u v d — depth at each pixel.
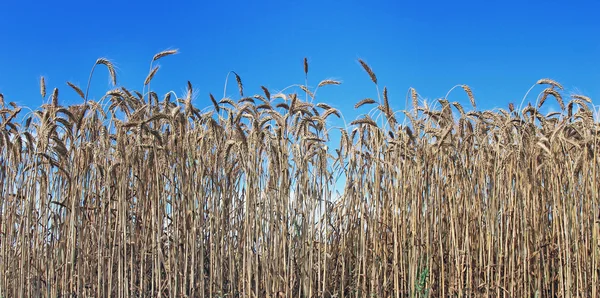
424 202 2.28
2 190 2.12
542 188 2.37
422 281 2.20
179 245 2.13
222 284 2.21
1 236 2.10
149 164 2.13
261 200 2.19
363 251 2.21
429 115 2.35
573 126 2.22
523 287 2.24
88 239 2.21
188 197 2.12
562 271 2.16
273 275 2.11
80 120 2.06
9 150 2.14
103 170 2.17
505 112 2.48
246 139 2.11
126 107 2.24
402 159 2.31
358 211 2.37
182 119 2.11
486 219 2.24
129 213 2.22
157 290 2.19
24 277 2.13
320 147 2.23
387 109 2.28
